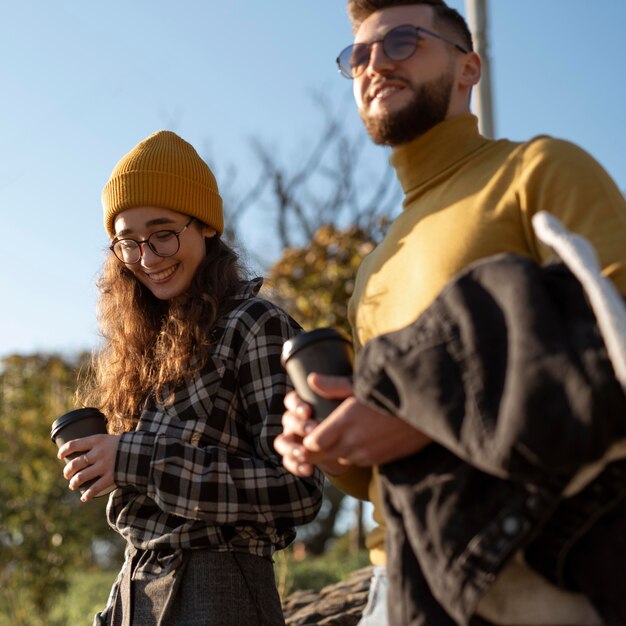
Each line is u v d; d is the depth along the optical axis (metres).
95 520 9.21
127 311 2.64
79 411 2.33
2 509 8.23
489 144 1.96
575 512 1.43
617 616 1.39
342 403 1.62
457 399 1.41
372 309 1.94
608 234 1.63
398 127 2.01
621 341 1.30
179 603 2.27
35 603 8.23
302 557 11.30
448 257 1.78
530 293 1.40
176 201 2.56
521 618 1.44
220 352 2.39
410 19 2.02
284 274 9.07
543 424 1.30
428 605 1.49
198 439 2.35
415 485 1.49
